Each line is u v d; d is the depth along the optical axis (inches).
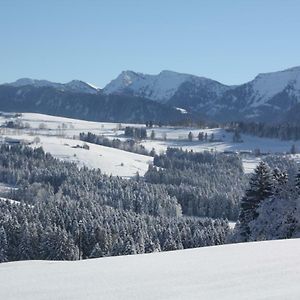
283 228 1672.0
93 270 536.1
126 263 579.8
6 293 434.6
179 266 547.8
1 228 3297.2
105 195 6279.5
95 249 3191.4
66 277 498.3
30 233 3302.2
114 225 3651.6
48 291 439.2
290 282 458.6
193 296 416.5
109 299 410.6
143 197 6072.8
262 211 1752.0
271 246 673.6
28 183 6850.4
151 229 3646.7
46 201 5418.3
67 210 4158.5
